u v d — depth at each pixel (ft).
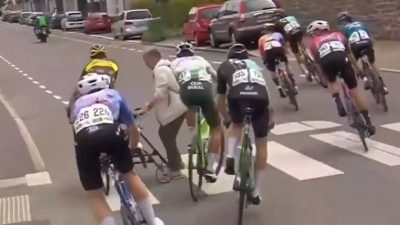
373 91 34.73
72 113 16.87
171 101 24.17
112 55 89.15
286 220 19.54
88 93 16.65
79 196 24.08
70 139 35.24
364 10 69.05
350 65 26.78
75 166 28.81
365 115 26.86
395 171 23.56
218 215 20.51
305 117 34.96
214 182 23.26
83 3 213.25
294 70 53.26
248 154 19.03
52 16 193.47
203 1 109.50
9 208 23.20
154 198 22.82
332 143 28.60
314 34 28.12
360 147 27.43
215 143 22.76
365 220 18.94
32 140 35.88
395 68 49.44
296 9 83.30
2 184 26.68
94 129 15.66
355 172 23.85
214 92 26.61
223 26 81.20
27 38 154.20
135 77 60.54
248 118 19.26
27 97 55.21
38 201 23.89
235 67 19.86
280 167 25.41
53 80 66.49
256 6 77.05
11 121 43.09
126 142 16.21
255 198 20.13
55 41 135.44
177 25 111.24
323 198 21.27
